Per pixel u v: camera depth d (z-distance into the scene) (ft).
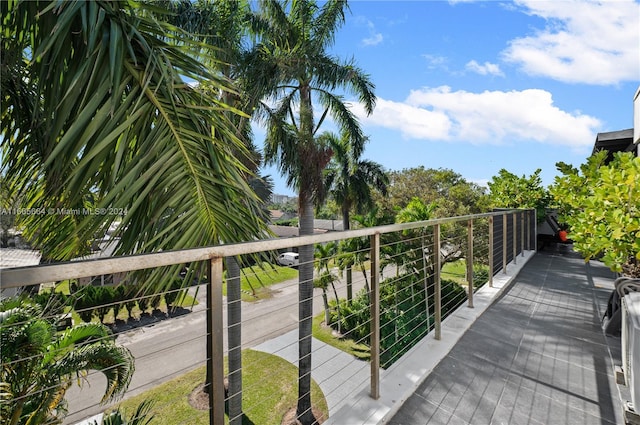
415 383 6.37
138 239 5.34
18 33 5.23
